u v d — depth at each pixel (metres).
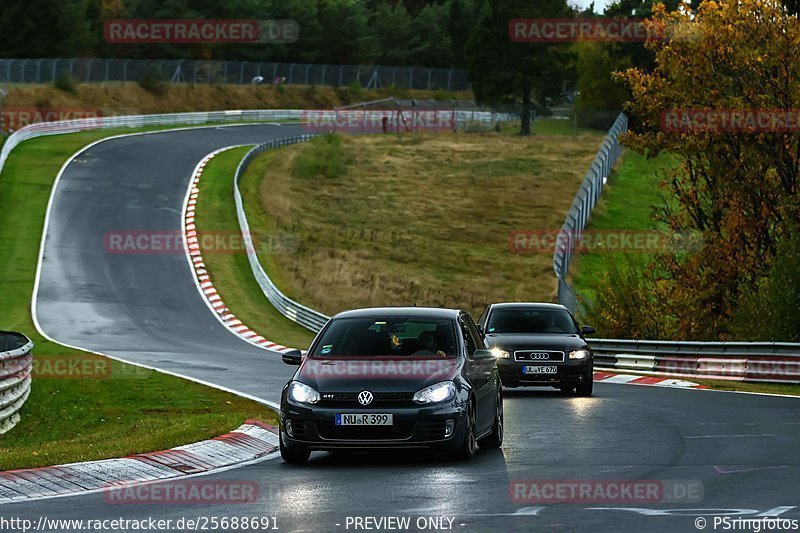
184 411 76.00
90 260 195.62
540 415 70.75
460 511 36.59
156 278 186.88
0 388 67.81
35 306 164.88
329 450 48.59
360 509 37.22
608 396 85.25
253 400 80.75
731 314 131.88
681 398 82.94
